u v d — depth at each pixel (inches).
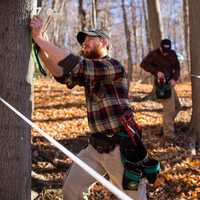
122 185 131.6
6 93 132.3
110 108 128.8
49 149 267.9
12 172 137.8
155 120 373.4
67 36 1169.4
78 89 554.6
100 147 131.7
